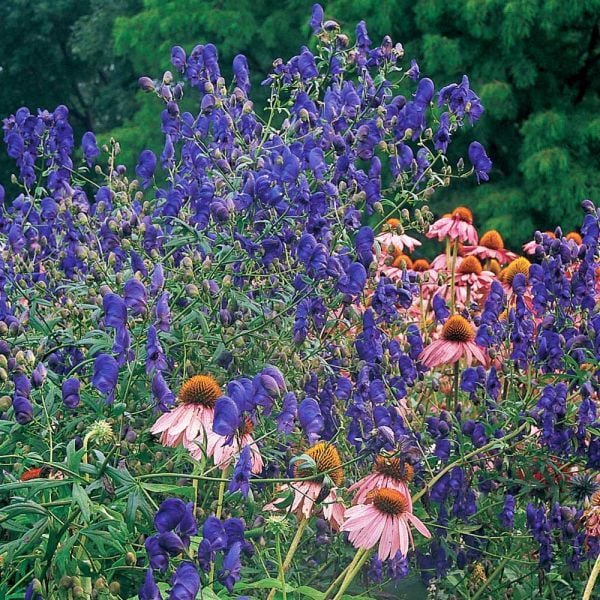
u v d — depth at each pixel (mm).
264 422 1400
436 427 1474
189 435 1275
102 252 1516
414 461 1366
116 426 1315
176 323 1407
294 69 1719
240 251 1457
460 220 2219
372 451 1326
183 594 1053
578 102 5680
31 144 1708
